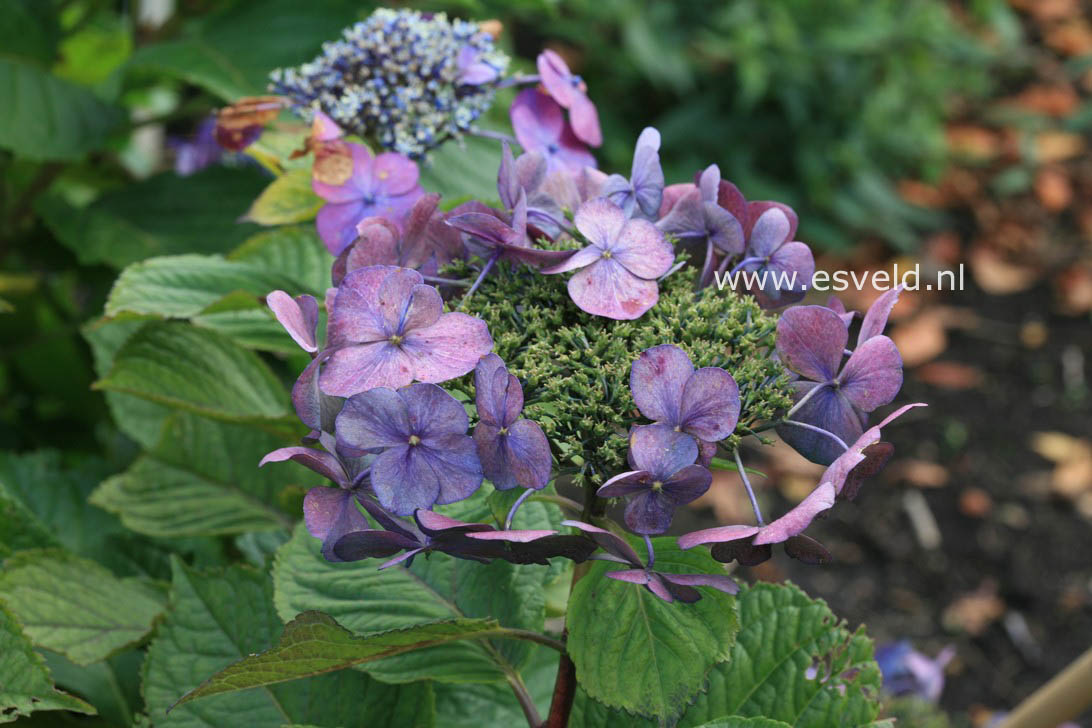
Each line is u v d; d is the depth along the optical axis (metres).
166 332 1.08
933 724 1.37
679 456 0.85
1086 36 4.67
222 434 1.15
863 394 0.88
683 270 0.93
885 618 2.59
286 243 1.14
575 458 0.88
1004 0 4.79
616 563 0.91
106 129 1.40
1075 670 1.06
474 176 1.20
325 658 0.90
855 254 3.69
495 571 0.98
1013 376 3.29
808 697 0.96
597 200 0.89
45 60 1.42
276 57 1.32
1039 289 3.63
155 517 1.13
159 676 0.99
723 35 3.72
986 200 3.97
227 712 0.98
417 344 0.85
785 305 0.93
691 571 0.89
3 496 1.07
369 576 0.98
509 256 0.90
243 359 1.10
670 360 0.85
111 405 1.21
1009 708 2.40
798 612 0.98
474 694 1.06
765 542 0.84
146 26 1.60
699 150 3.61
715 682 0.97
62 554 1.06
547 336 0.89
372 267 0.85
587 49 3.65
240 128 1.04
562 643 0.93
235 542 1.18
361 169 1.00
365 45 1.04
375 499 0.86
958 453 3.03
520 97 1.03
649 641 0.90
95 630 1.04
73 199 1.88
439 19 1.06
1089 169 4.15
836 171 3.71
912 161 3.96
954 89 4.20
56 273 1.59
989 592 2.66
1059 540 2.80
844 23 3.80
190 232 1.40
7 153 1.50
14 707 0.91
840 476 0.85
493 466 0.85
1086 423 3.13
